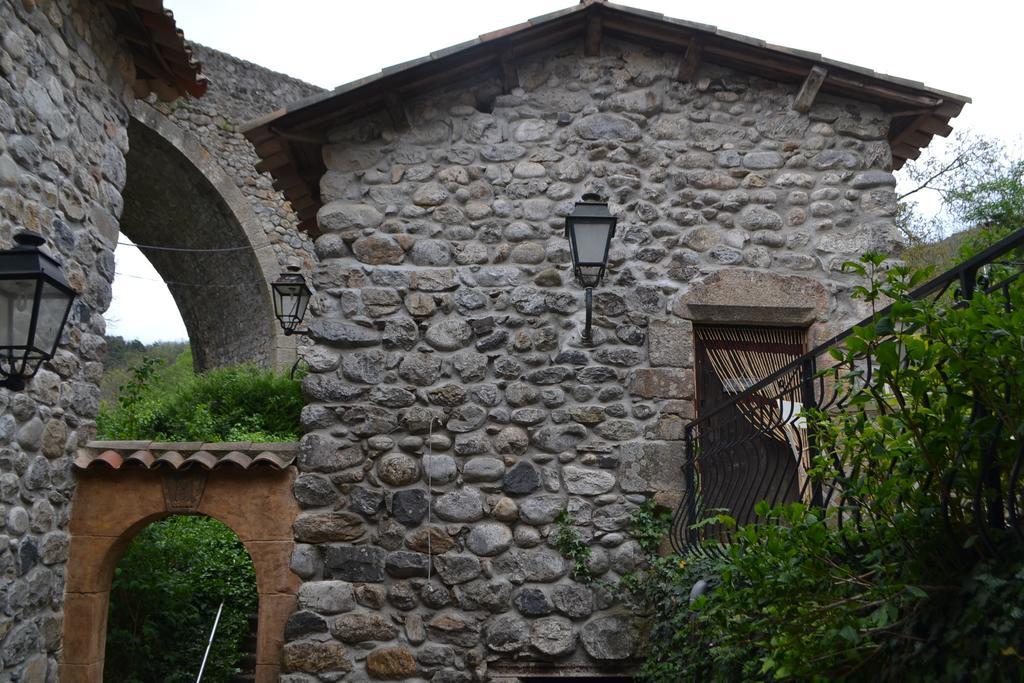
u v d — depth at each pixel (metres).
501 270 5.50
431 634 4.98
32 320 3.07
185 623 7.27
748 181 5.72
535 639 4.96
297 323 7.80
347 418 5.25
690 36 5.64
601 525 5.14
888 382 2.28
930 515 2.41
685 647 4.34
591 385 5.36
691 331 5.48
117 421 9.73
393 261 5.49
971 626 2.23
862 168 5.78
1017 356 2.00
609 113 5.77
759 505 2.77
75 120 5.14
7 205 4.33
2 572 4.30
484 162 5.68
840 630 2.41
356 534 5.10
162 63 6.02
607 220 4.88
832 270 5.61
